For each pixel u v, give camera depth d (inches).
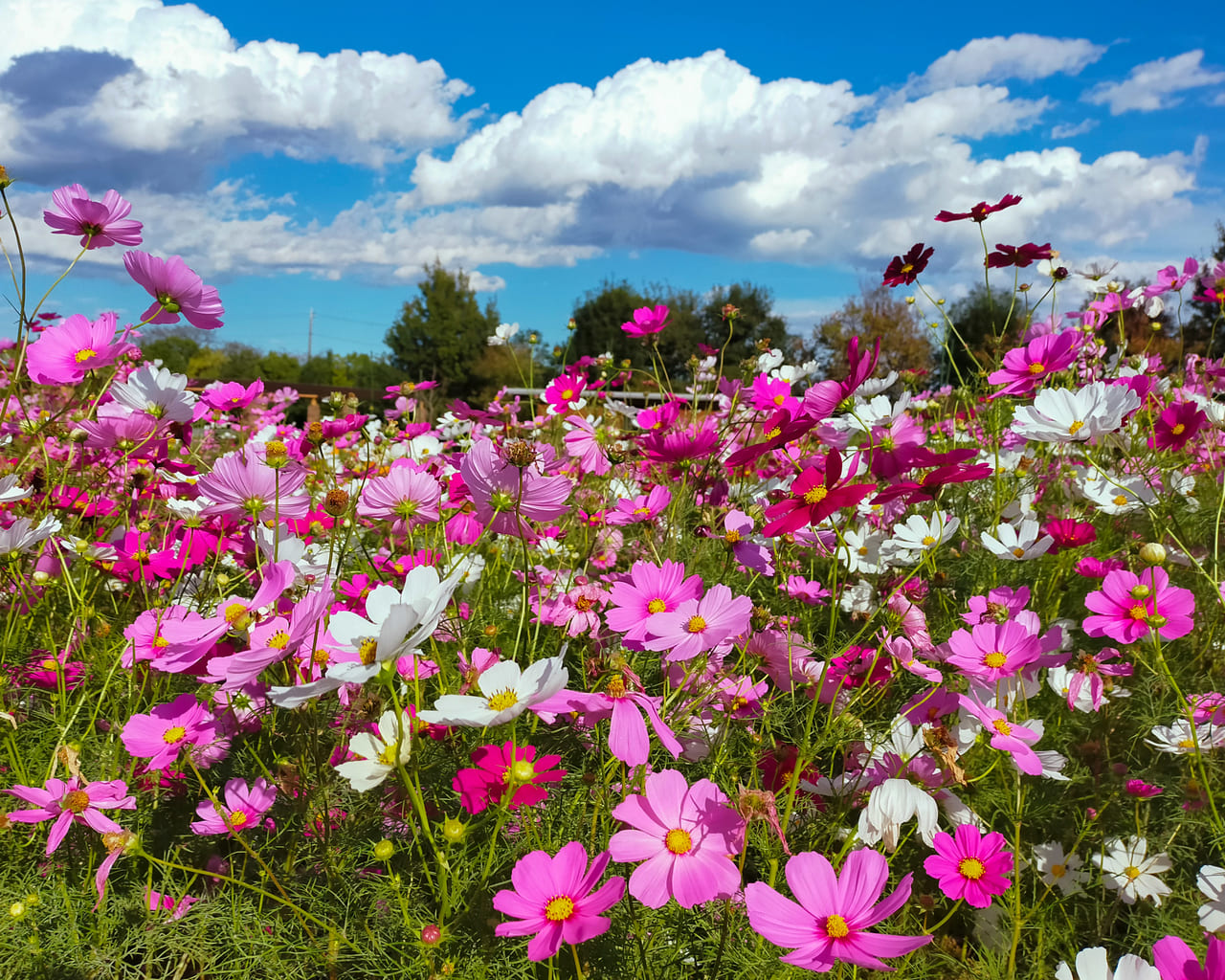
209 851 55.3
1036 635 55.0
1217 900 45.9
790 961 32.1
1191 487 90.7
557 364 154.8
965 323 512.4
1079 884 55.5
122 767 56.6
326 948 45.1
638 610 54.5
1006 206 97.3
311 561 60.0
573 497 98.3
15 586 73.5
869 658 59.7
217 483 53.4
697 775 58.2
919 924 54.1
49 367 66.9
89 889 50.0
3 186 58.2
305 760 50.5
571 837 49.7
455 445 166.1
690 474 89.7
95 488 94.8
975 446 111.2
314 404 112.4
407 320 1321.4
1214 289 125.3
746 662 59.8
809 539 75.6
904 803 44.9
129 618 74.7
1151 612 56.7
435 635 63.4
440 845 47.1
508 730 57.4
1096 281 126.2
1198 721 61.1
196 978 46.1
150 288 65.2
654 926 46.0
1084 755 63.3
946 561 87.3
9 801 53.7
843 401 55.7
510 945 44.1
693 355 138.1
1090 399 67.7
